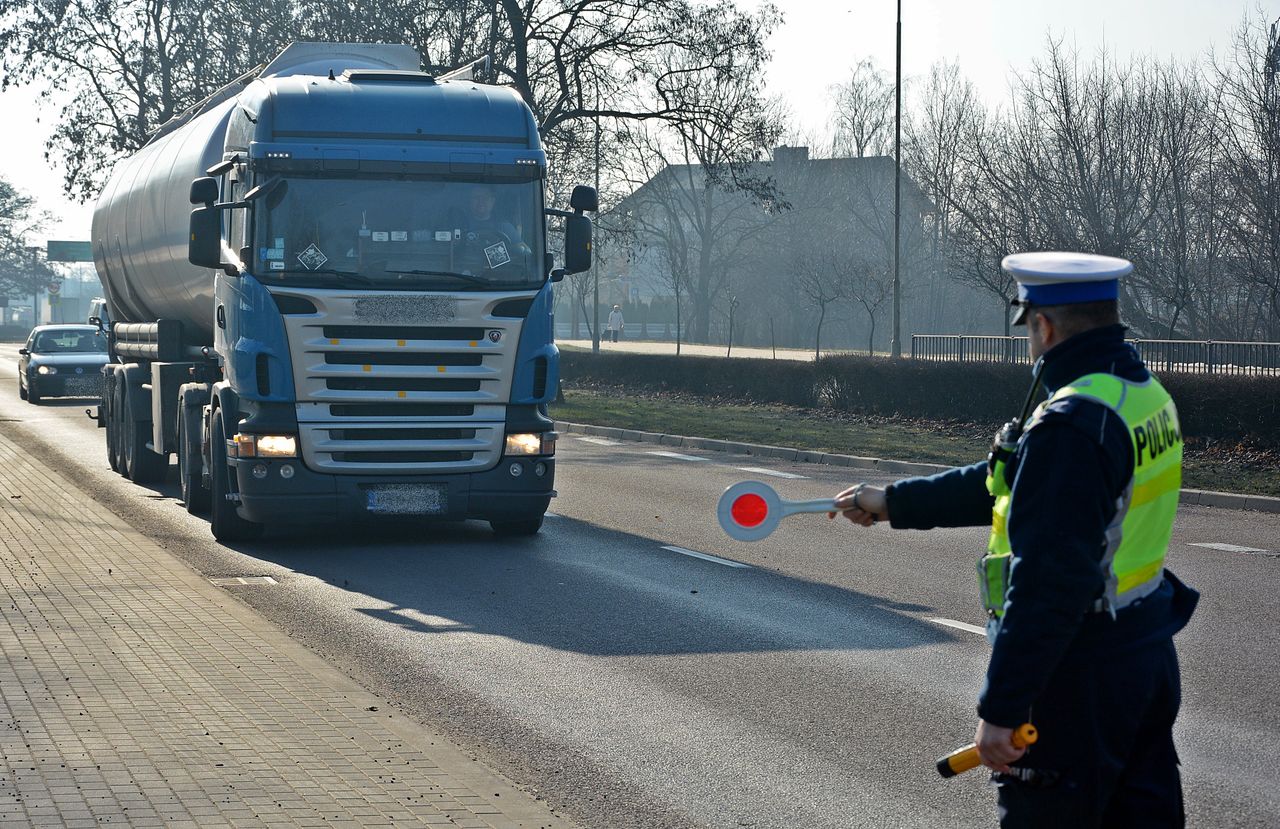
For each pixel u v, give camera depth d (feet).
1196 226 141.28
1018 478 10.36
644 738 21.63
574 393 119.55
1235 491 53.36
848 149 247.29
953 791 19.13
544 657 26.99
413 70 51.80
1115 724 10.60
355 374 38.75
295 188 38.91
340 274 38.75
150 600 30.19
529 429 40.19
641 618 30.73
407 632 29.14
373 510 39.22
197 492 46.50
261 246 38.78
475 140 40.24
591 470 63.98
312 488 38.86
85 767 18.51
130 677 23.54
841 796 18.92
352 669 25.93
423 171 39.58
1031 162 145.69
